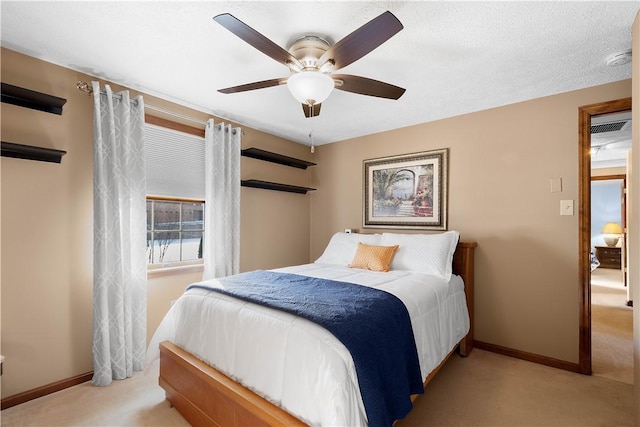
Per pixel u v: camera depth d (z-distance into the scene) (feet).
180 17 5.54
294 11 5.33
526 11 5.27
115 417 6.17
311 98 5.97
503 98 8.97
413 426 5.87
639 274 5.16
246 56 6.87
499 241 9.43
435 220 10.68
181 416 6.22
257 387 4.99
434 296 7.22
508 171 9.32
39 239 6.89
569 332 8.29
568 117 8.44
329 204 13.78
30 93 6.36
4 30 5.92
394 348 5.06
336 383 4.06
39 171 6.90
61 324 7.18
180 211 9.91
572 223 8.32
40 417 6.13
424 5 5.14
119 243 7.63
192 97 9.08
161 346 6.73
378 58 6.82
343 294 6.23
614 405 6.57
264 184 11.69
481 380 7.64
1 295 6.43
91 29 5.90
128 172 7.90
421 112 10.10
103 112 7.66
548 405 6.57
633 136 5.39
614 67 7.15
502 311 9.33
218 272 10.04
